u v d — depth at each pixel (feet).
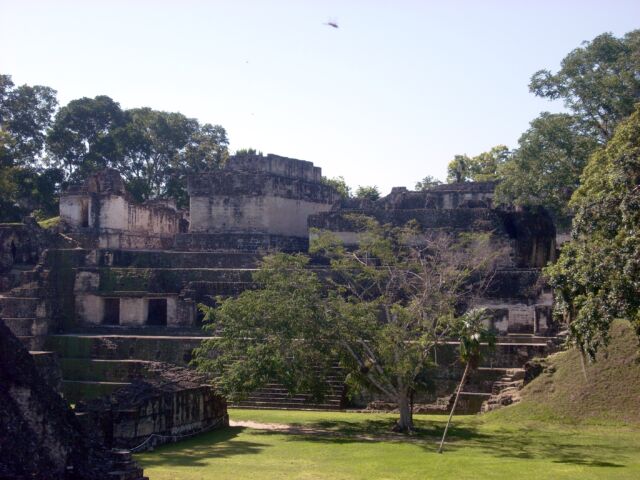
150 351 138.10
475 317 92.43
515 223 157.48
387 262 112.68
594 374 105.19
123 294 154.61
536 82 151.23
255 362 97.04
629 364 104.32
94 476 51.47
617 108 142.82
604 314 71.97
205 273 153.17
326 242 114.01
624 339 108.58
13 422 48.88
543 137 149.18
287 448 83.71
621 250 73.05
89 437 54.03
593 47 149.48
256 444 86.12
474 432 96.17
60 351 142.72
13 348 50.47
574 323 75.25
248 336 100.94
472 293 136.77
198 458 75.51
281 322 99.71
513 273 138.00
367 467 73.05
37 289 150.82
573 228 81.35
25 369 50.60
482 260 126.31
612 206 78.18
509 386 115.65
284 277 104.22
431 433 96.07
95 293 156.15
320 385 101.24
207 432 94.84
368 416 111.14
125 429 77.97
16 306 146.30
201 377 97.35
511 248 150.20
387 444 87.35
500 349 123.03
